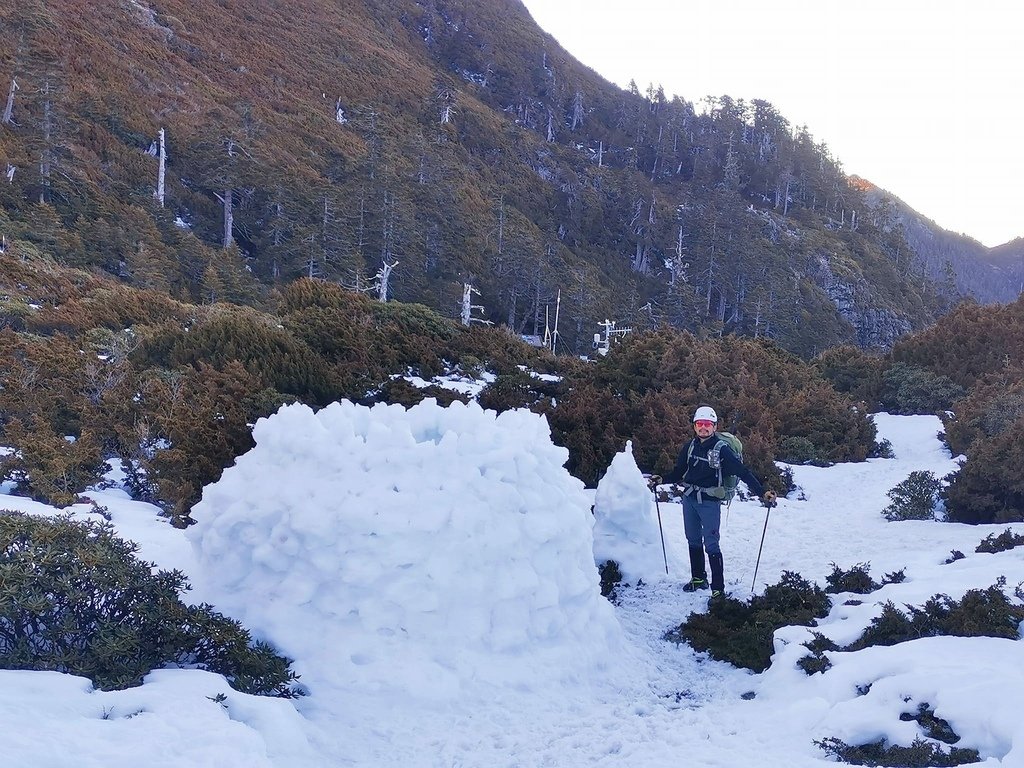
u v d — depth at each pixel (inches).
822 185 4426.7
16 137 1514.5
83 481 304.2
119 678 138.5
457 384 627.5
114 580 149.9
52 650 141.6
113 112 1753.2
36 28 1834.4
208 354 526.6
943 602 203.6
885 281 3772.1
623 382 629.9
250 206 1881.2
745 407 534.0
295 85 2596.0
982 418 510.3
